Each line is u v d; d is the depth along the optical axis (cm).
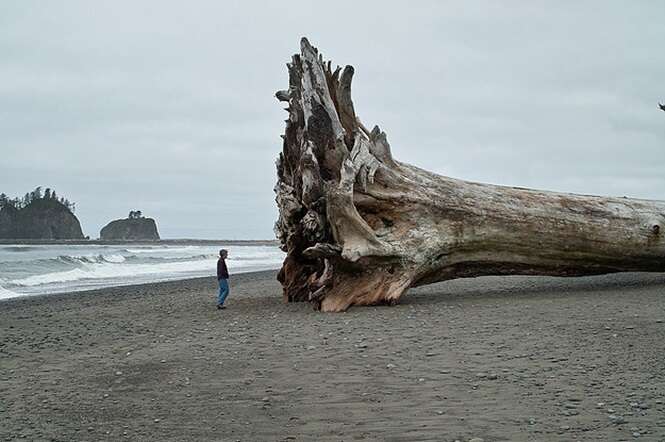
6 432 575
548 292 1523
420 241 1350
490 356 777
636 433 478
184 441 525
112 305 1820
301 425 549
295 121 1461
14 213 16475
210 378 748
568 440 472
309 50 1423
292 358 835
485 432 500
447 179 1462
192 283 2814
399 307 1317
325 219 1345
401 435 507
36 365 901
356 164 1323
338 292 1346
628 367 683
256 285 2558
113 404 655
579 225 1458
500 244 1430
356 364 775
